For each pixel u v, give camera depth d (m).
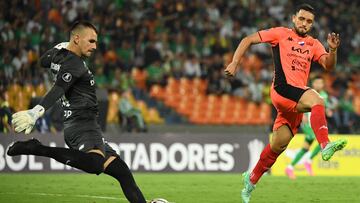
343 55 88.69
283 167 56.41
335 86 83.62
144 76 79.81
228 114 80.62
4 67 70.12
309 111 27.52
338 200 35.72
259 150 56.66
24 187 40.28
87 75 22.98
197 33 86.38
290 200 35.47
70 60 22.55
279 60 27.91
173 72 81.00
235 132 77.75
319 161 57.25
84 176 49.16
